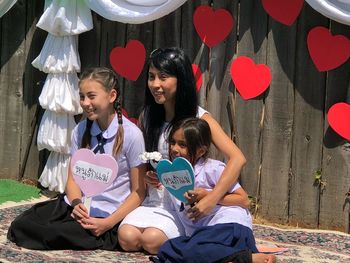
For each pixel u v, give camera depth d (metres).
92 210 3.69
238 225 3.32
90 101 3.62
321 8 3.98
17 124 5.14
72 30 4.60
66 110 4.62
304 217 4.30
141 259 3.47
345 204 4.19
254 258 3.16
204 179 3.51
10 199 4.74
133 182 3.70
